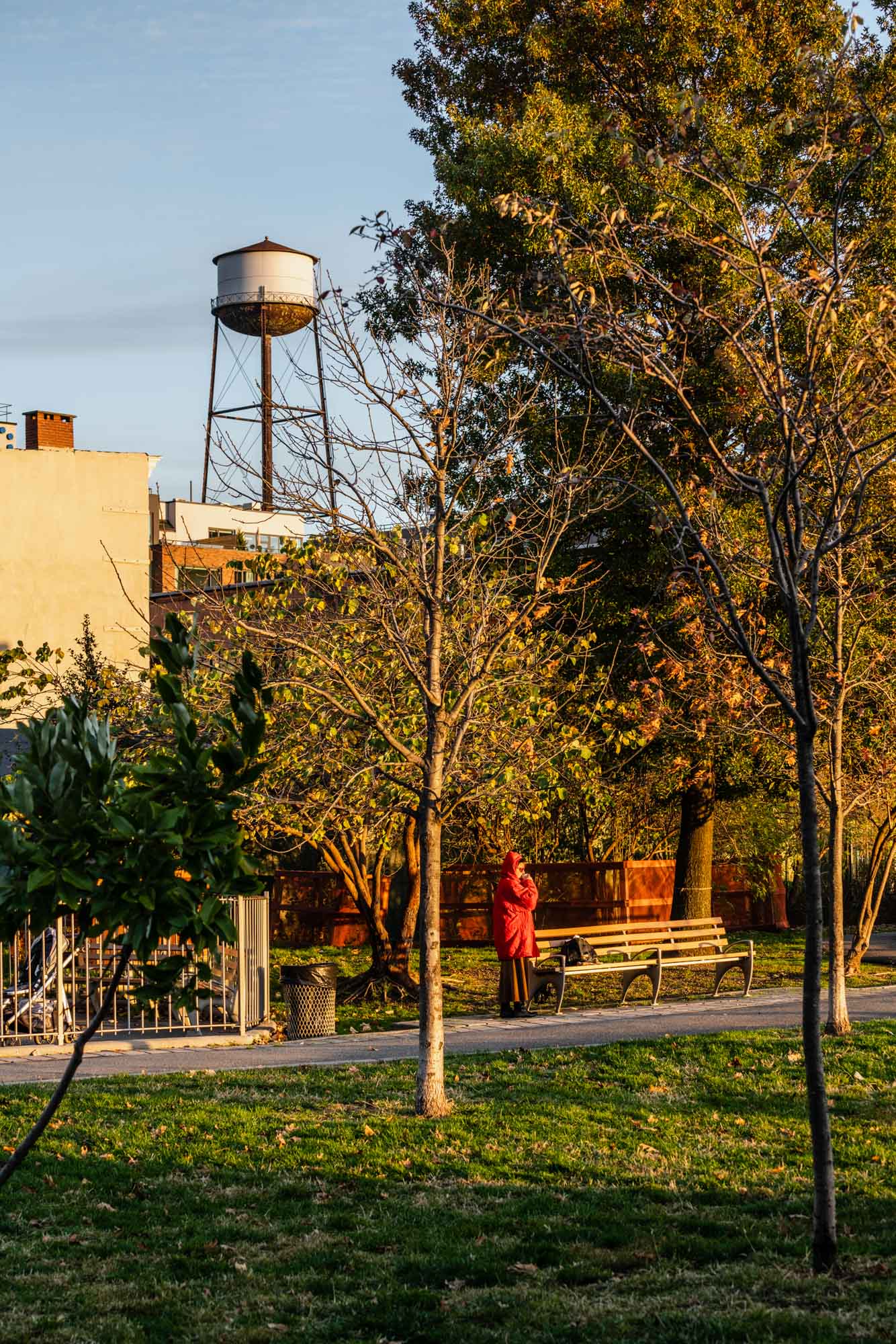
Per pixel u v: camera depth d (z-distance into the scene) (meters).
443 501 10.80
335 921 25.72
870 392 8.77
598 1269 6.97
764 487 7.39
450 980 20.58
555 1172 8.80
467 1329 6.15
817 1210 6.86
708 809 22.41
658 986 16.98
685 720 18.30
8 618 31.09
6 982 14.70
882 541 14.99
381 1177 8.73
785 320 15.23
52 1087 11.32
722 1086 11.16
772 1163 8.96
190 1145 9.39
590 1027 14.76
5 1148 9.26
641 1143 9.46
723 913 27.11
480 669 11.20
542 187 17.73
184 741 5.09
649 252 14.72
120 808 4.96
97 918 5.02
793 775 18.88
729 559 13.05
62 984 13.89
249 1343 6.06
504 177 18.56
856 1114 10.25
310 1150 9.25
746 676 14.72
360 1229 7.71
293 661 13.87
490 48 22.31
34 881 4.75
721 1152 9.23
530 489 16.70
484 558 13.29
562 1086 11.22
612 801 21.66
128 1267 7.12
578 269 12.20
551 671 15.46
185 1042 14.02
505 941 16.30
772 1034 13.47
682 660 15.87
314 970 15.20
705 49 19.78
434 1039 10.40
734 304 11.43
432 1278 6.94
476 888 25.94
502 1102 10.66
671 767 19.98
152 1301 6.59
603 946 16.92
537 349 7.94
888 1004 16.22
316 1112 10.38
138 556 32.56
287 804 14.05
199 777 5.07
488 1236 7.56
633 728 18.12
